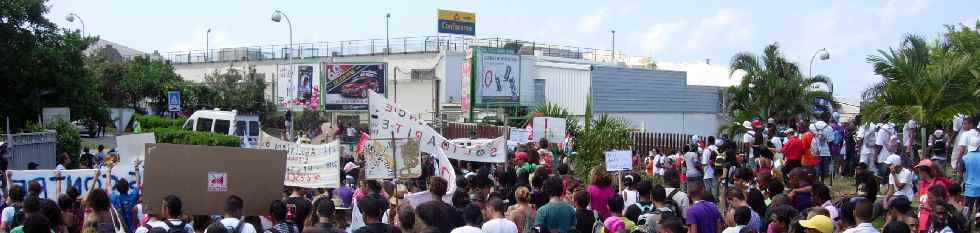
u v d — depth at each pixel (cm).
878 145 1972
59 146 2489
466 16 6172
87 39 3684
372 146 1325
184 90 5512
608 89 5184
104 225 989
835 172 2239
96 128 4631
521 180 1270
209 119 3478
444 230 834
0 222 1098
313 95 4975
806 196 1145
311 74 4978
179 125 4188
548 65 5244
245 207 1038
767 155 1998
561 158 2328
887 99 2108
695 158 1941
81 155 2345
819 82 4038
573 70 5272
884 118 2156
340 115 5028
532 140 2372
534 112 3331
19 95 3475
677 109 5572
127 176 1370
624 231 927
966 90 2044
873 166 2033
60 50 3534
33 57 3422
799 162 1855
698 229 977
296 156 1317
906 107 2053
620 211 1001
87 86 3709
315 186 1299
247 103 5450
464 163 1834
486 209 991
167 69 5856
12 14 3356
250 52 6475
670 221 857
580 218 1023
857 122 2442
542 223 986
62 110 2720
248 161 1043
